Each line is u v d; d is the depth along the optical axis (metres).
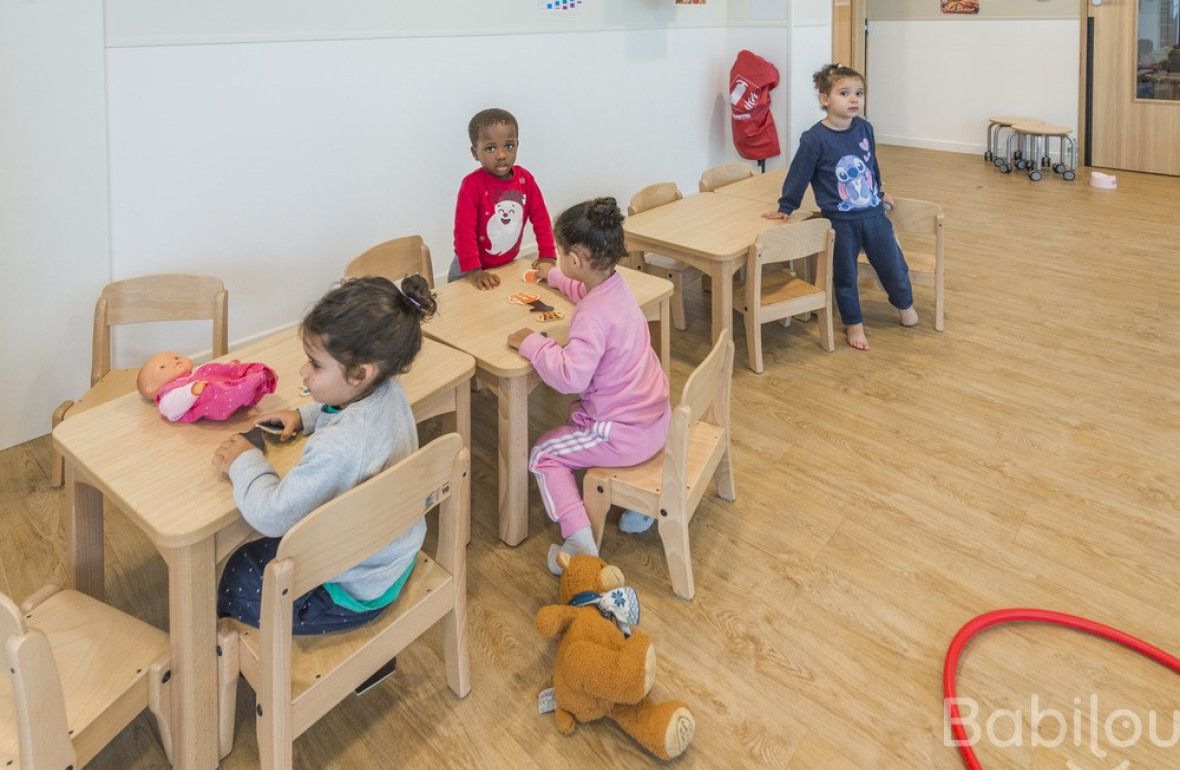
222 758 1.41
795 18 4.66
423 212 3.42
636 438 1.82
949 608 1.78
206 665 1.30
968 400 2.67
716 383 1.88
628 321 1.81
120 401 1.57
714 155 5.12
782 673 1.61
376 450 1.29
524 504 2.00
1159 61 5.46
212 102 2.67
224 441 1.38
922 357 3.01
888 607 1.78
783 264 3.42
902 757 1.43
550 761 1.43
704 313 3.50
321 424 1.35
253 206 2.86
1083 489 2.18
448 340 1.94
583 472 2.30
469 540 2.04
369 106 3.11
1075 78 5.85
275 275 2.98
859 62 6.77
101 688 1.20
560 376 1.76
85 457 1.36
